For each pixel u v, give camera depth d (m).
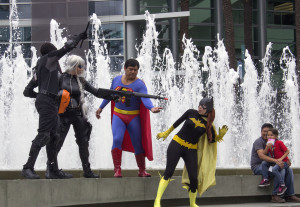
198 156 9.56
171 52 51.47
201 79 46.00
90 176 9.63
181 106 26.12
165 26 51.72
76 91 9.20
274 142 11.21
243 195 10.88
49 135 8.80
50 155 9.10
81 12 44.28
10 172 9.17
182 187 10.22
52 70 8.71
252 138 24.58
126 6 48.38
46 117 8.67
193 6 56.09
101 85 23.34
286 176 11.27
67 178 9.20
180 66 46.12
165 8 52.25
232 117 31.23
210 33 56.31
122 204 9.72
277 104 39.47
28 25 44.53
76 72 9.21
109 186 9.36
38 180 8.39
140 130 9.99
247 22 48.59
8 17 44.78
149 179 9.86
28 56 44.31
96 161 17.30
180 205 10.39
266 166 11.07
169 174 9.41
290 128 31.36
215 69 37.34
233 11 57.75
